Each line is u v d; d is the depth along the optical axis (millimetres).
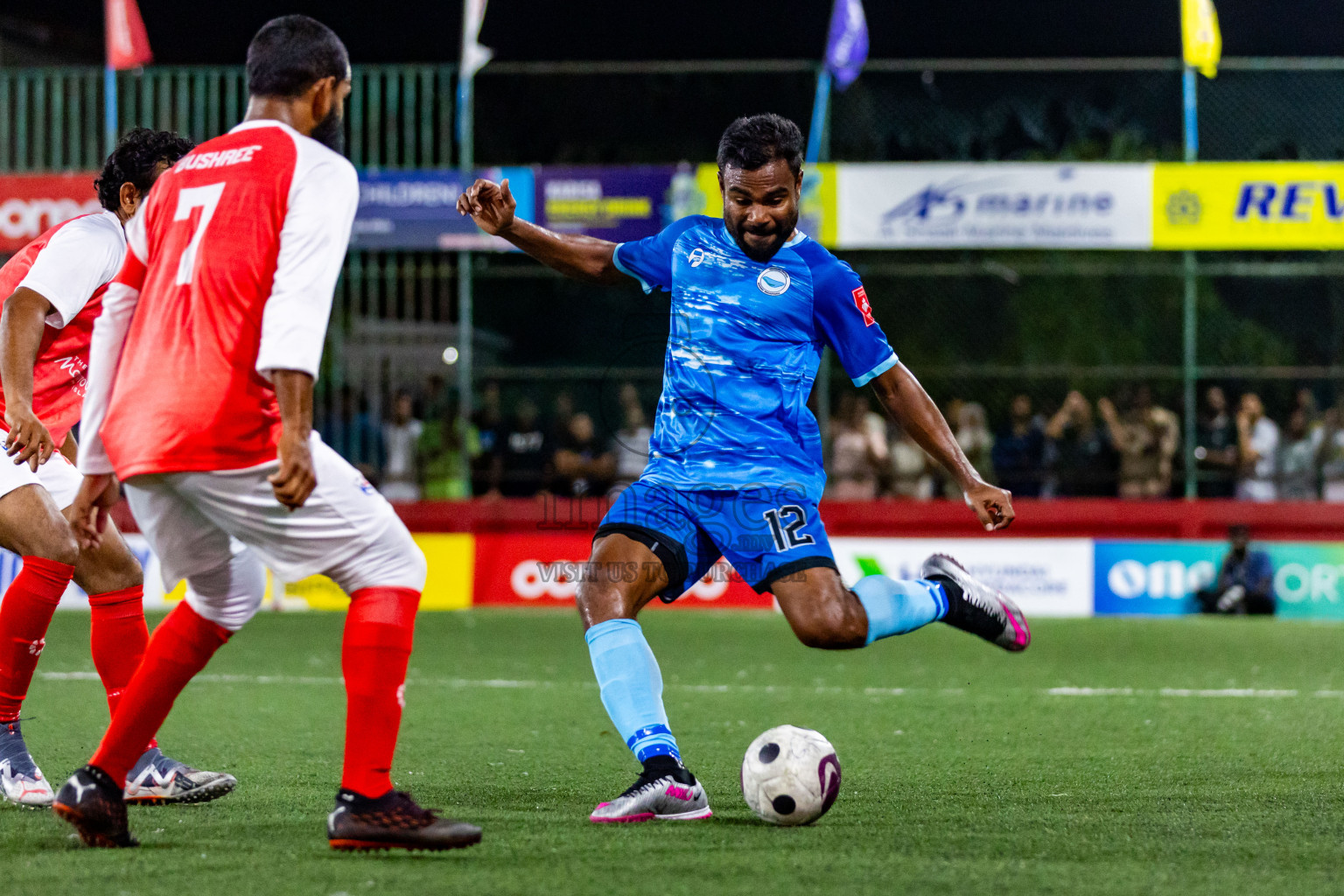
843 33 38000
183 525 10820
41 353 13891
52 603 13422
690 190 37094
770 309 13172
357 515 10625
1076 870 10594
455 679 25672
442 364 41719
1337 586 39594
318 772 15461
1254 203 36969
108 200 13570
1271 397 46438
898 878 10289
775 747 12398
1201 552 40031
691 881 10125
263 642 31953
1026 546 40219
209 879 10125
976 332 53031
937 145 52875
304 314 10125
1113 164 37094
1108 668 27922
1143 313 52906
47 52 54469
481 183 13664
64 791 11008
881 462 42031
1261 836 11953
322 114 11227
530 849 11266
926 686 24906
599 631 12914
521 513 41719
